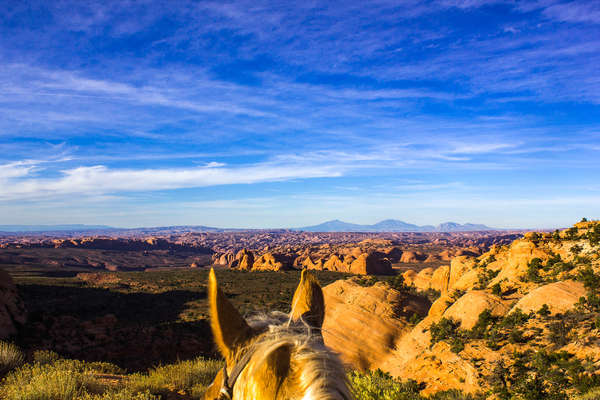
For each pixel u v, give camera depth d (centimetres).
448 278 6794
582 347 2278
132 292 8794
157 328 4953
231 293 8906
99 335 4569
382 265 14588
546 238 4328
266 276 12444
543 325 2795
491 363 2622
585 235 4016
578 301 2903
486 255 5612
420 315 4541
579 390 1886
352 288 5003
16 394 677
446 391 2564
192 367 1025
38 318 4719
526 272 4012
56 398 690
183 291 8812
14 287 4778
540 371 2228
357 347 3788
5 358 975
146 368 4044
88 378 820
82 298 7888
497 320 3241
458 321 3488
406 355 3559
